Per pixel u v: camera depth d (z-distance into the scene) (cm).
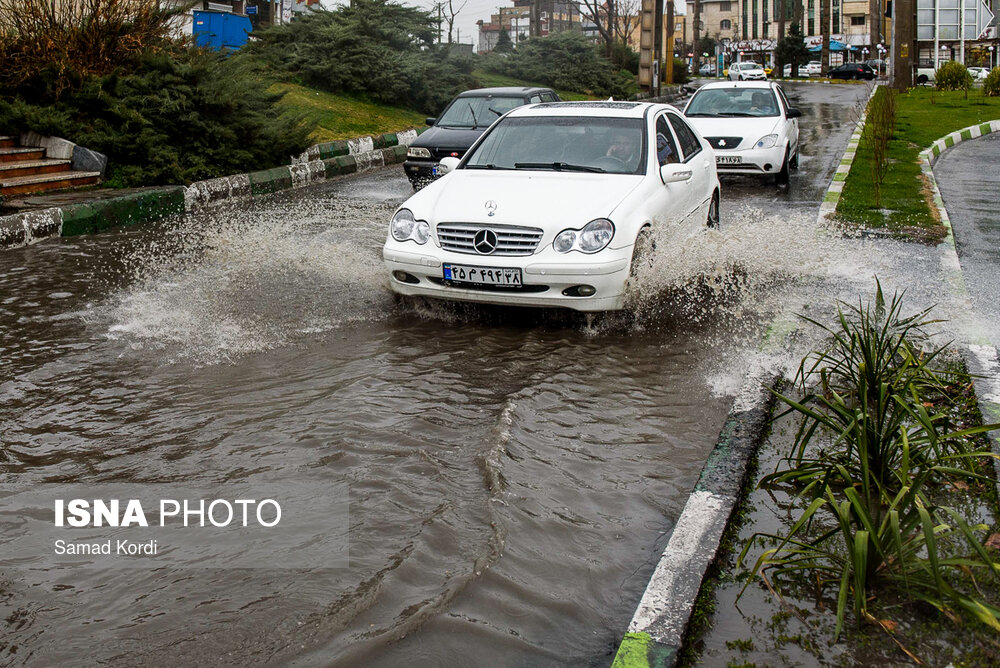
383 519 372
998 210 1120
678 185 773
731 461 414
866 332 489
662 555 336
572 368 561
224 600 318
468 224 648
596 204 658
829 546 348
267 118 1520
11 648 292
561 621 310
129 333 635
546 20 10931
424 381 536
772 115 1442
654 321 665
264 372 552
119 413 489
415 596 320
